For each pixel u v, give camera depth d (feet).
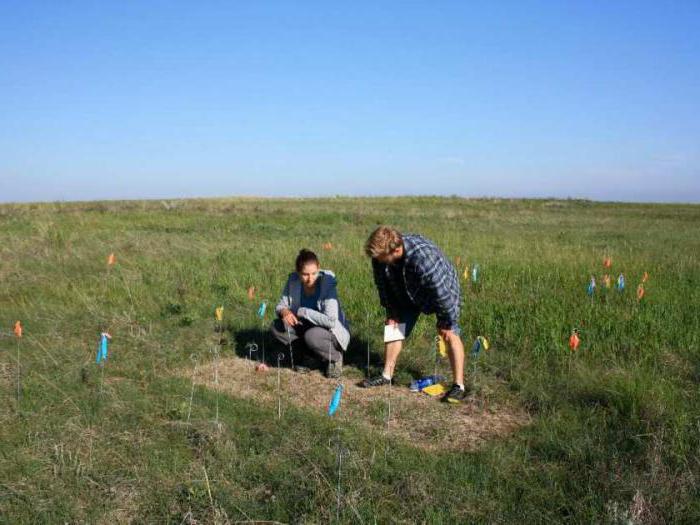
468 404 17.16
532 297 27.68
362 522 11.05
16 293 27.27
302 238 48.14
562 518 11.41
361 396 17.69
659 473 12.47
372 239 16.42
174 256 37.35
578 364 19.21
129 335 22.04
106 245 39.86
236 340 22.47
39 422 14.69
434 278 16.46
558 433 14.89
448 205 100.78
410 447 14.16
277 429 14.73
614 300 27.27
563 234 57.26
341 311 19.65
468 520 11.38
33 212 64.85
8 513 11.39
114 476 12.64
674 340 21.80
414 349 21.56
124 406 15.74
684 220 80.18
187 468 13.03
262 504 11.86
